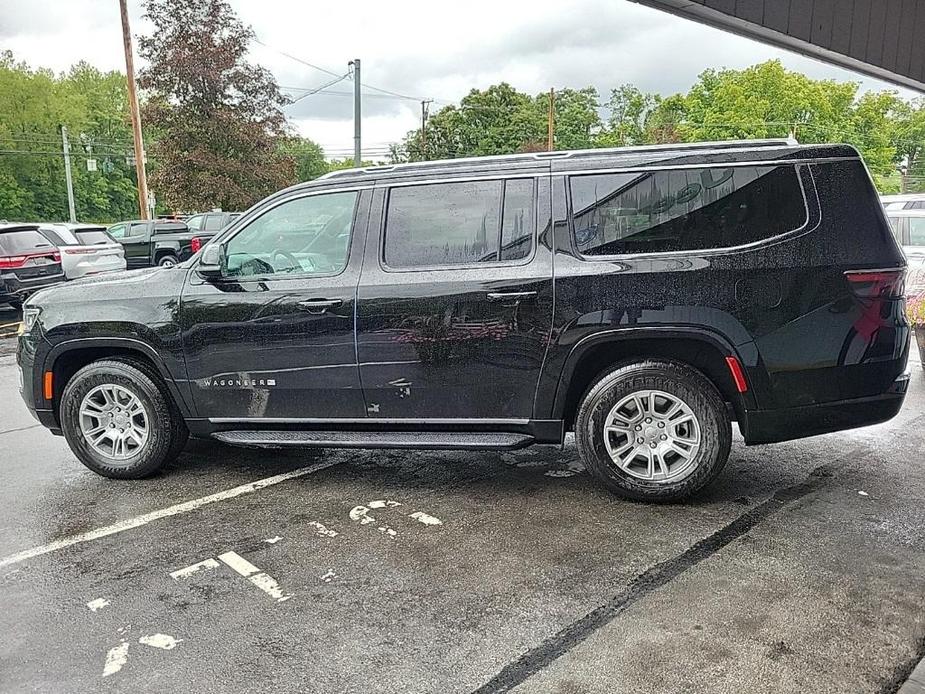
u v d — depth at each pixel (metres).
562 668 2.67
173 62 28.78
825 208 3.78
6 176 62.62
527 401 4.11
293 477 4.74
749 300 3.78
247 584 3.34
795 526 3.82
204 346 4.40
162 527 3.99
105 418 4.73
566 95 71.56
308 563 3.53
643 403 4.05
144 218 24.58
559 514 4.05
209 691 2.58
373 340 4.16
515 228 4.05
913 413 5.96
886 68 8.08
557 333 3.97
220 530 3.94
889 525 3.82
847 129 62.72
